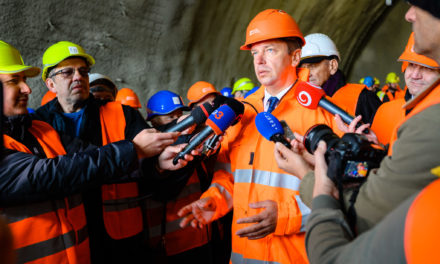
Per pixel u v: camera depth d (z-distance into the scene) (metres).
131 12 6.50
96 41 6.30
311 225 0.76
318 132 1.01
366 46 13.84
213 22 7.87
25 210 1.48
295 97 1.53
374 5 12.23
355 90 2.55
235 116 1.48
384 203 0.69
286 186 1.46
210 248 2.49
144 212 2.38
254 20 1.56
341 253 0.60
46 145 1.69
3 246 0.43
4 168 1.39
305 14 10.63
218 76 8.81
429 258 0.42
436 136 0.60
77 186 1.51
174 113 2.90
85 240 1.73
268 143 1.52
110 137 2.08
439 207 0.42
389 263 0.47
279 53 1.53
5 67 1.56
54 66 2.05
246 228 1.32
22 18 5.29
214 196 1.57
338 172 0.82
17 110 1.58
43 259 1.51
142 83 7.17
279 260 1.42
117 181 2.00
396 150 0.67
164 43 7.26
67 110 2.10
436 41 0.67
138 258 2.18
